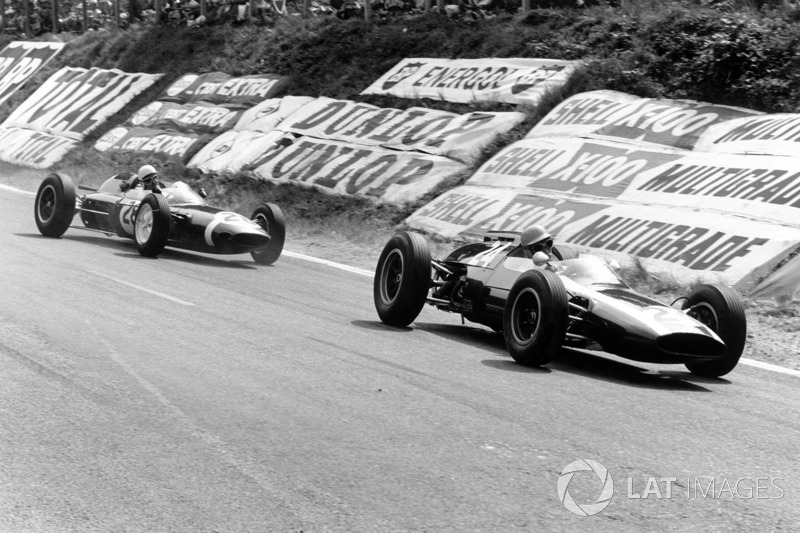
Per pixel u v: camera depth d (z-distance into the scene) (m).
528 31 27.73
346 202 23.50
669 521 5.46
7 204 24.27
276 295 13.39
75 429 6.52
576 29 26.81
